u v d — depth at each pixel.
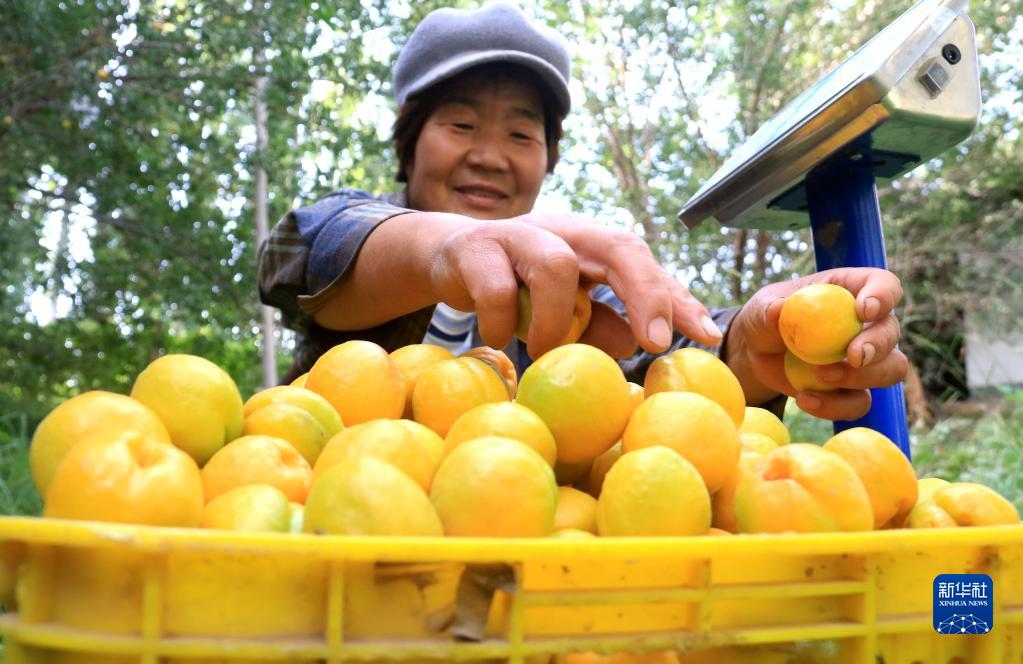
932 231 8.23
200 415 0.88
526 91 2.46
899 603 0.74
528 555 0.61
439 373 1.05
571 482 1.02
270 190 6.40
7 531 0.59
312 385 1.07
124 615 0.61
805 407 1.43
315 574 0.62
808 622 0.72
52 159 6.14
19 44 5.09
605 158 8.65
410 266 1.42
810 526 0.80
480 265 1.10
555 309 1.04
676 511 0.78
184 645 0.58
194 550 0.56
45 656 0.62
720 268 8.02
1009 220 8.09
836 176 1.54
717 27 7.82
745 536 0.67
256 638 0.60
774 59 7.57
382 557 0.58
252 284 6.53
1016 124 7.53
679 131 8.05
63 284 7.14
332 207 2.04
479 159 2.46
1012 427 4.16
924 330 9.02
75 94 5.12
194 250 6.60
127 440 0.72
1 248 5.75
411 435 0.83
